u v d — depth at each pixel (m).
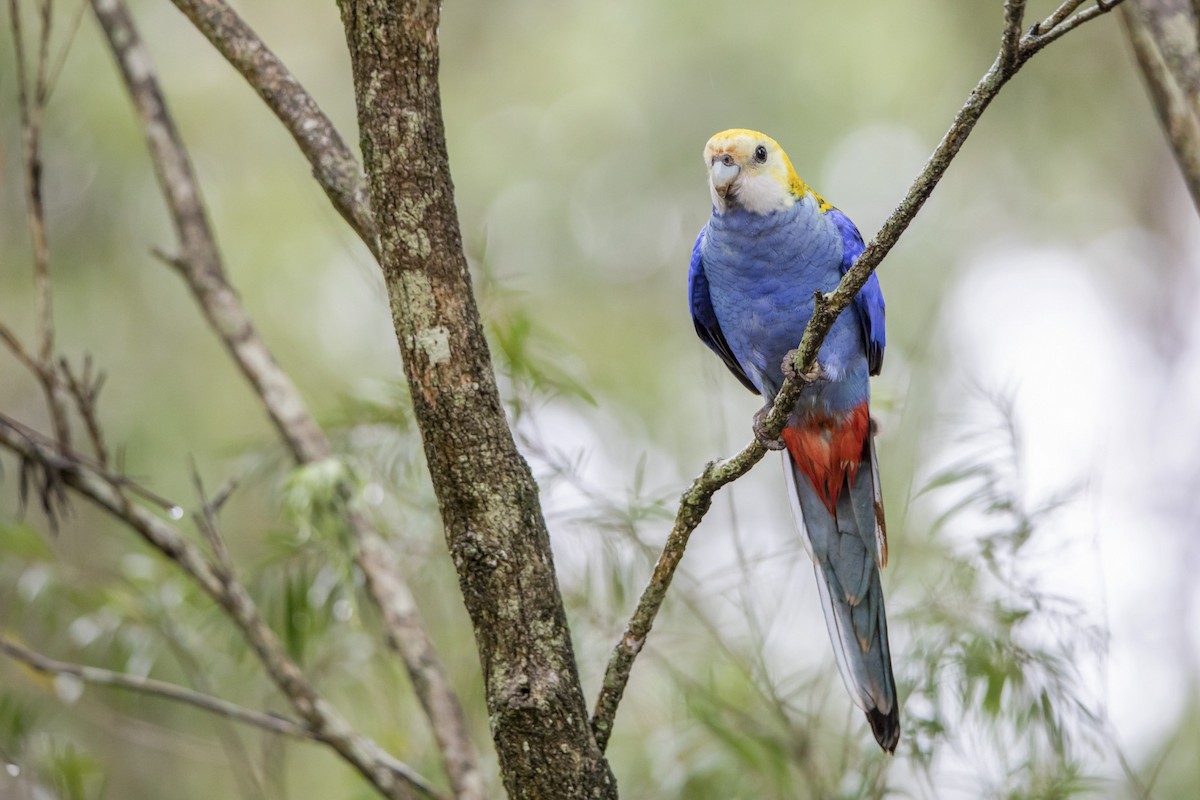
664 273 18.06
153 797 13.25
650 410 15.76
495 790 9.20
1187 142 7.59
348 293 16.95
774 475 14.12
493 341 8.70
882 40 18.06
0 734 9.07
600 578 9.25
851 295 5.46
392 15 5.11
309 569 8.70
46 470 7.27
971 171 18.61
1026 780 8.43
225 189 17.50
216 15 6.36
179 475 15.12
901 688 8.43
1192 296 18.84
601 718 5.82
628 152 18.45
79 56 16.11
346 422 9.09
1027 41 4.73
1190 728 12.98
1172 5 7.24
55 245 16.03
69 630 9.20
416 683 7.69
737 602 9.27
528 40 18.88
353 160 6.12
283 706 10.24
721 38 18.39
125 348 16.05
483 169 18.41
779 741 8.53
